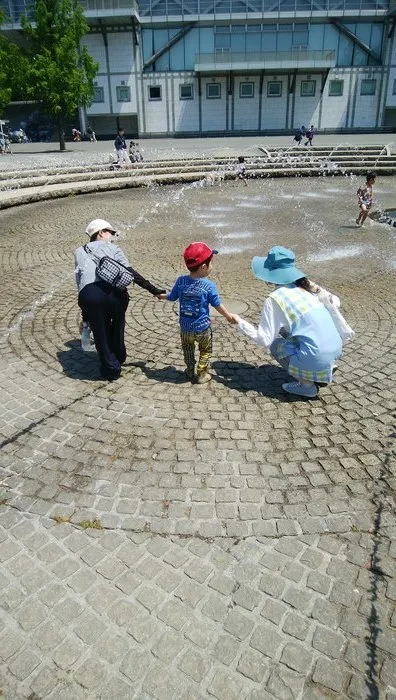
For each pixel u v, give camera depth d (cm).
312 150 2875
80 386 471
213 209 1489
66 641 240
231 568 278
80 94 3123
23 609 255
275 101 4462
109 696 218
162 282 782
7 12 3975
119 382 478
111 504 324
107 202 1638
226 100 4459
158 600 259
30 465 361
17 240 1084
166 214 1405
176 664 229
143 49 4306
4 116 4738
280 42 4231
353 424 406
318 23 4172
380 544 293
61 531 304
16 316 646
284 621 248
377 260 914
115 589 266
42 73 2980
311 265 885
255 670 227
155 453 373
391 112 4562
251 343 559
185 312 439
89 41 4266
